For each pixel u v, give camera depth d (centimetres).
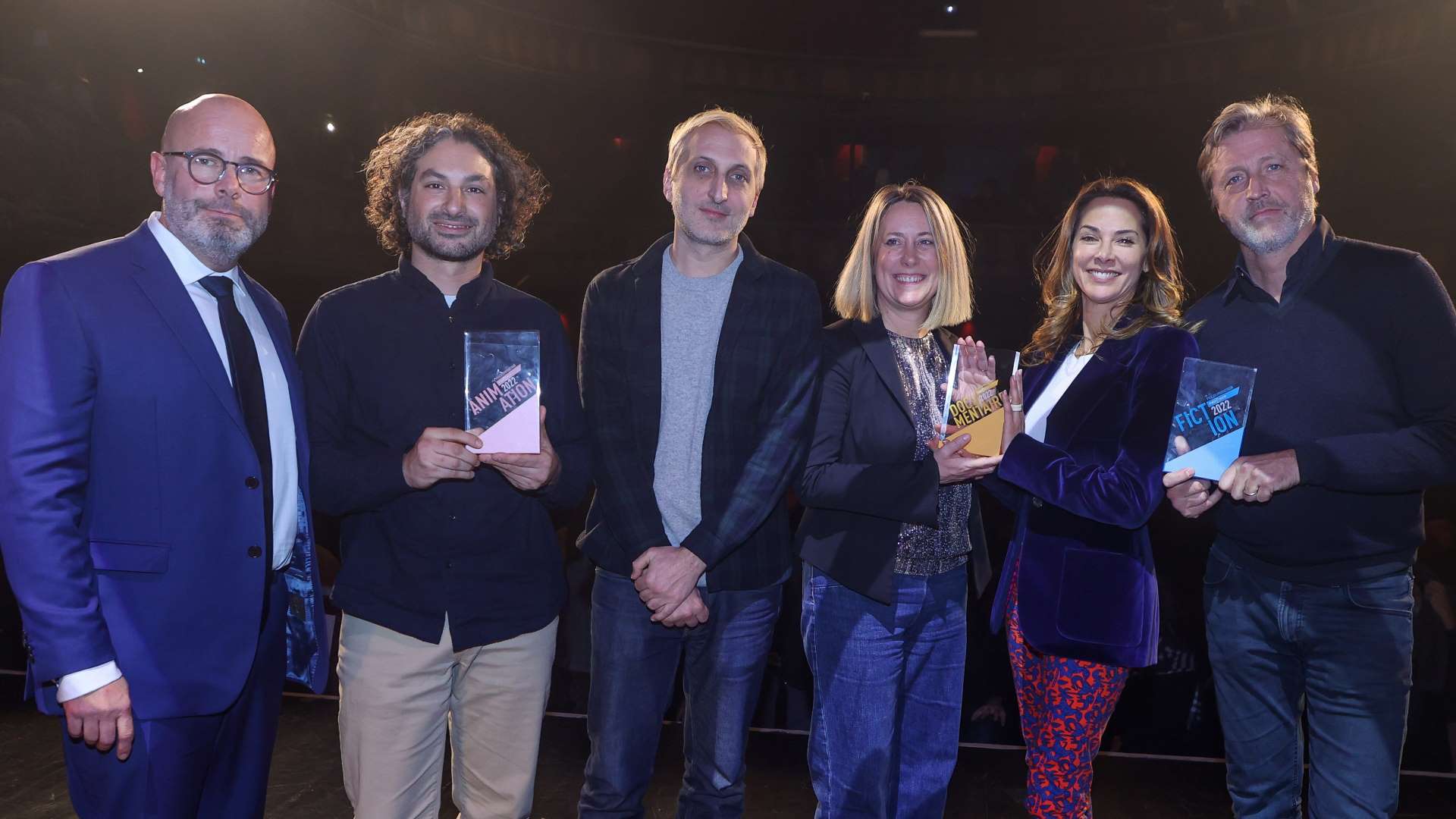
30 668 153
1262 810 194
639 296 204
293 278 1130
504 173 201
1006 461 186
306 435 180
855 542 199
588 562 389
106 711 148
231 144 165
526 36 1373
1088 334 203
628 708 201
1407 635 180
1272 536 185
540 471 178
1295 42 1248
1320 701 185
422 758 187
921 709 209
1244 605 192
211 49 976
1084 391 193
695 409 202
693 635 204
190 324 162
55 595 145
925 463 191
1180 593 486
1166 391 181
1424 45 1102
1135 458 179
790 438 198
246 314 177
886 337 209
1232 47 1310
